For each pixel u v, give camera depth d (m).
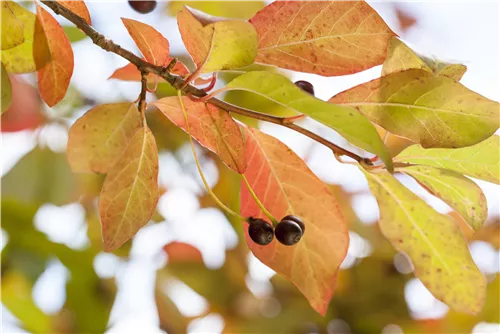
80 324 0.76
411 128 0.52
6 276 0.74
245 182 0.53
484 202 0.54
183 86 0.52
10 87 0.51
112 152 0.55
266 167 0.56
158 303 0.82
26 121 0.75
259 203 0.54
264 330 0.82
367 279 0.81
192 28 0.50
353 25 0.52
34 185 0.74
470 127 0.52
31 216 0.74
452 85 0.52
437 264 0.57
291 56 0.53
